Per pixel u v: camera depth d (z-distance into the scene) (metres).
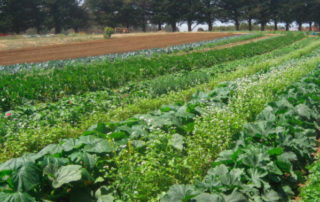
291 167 5.21
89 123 8.31
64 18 91.88
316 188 4.75
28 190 4.15
